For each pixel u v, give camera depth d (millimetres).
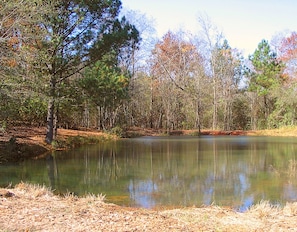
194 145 21516
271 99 39312
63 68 17906
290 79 35156
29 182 9438
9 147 13797
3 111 12703
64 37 17406
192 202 7465
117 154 16344
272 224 5203
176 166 12633
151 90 40094
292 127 34125
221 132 34438
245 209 6820
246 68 41188
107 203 6809
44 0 13914
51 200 6418
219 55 39781
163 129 37906
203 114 41125
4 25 12039
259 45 39469
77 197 7246
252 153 16828
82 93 19359
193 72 39656
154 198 7824
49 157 14859
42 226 4738
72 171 11398
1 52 11625
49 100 15602
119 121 35594
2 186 8562
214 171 11531
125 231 4672
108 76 23828
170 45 40375
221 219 5477
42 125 23047
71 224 4895
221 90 39969
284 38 38344
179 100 40469
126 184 9398
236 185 9227
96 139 23859
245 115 42812
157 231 4727
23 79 12633
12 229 4543
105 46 18172
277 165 12773
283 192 8367
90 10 17500
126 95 28672
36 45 15203
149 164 13172
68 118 27094
